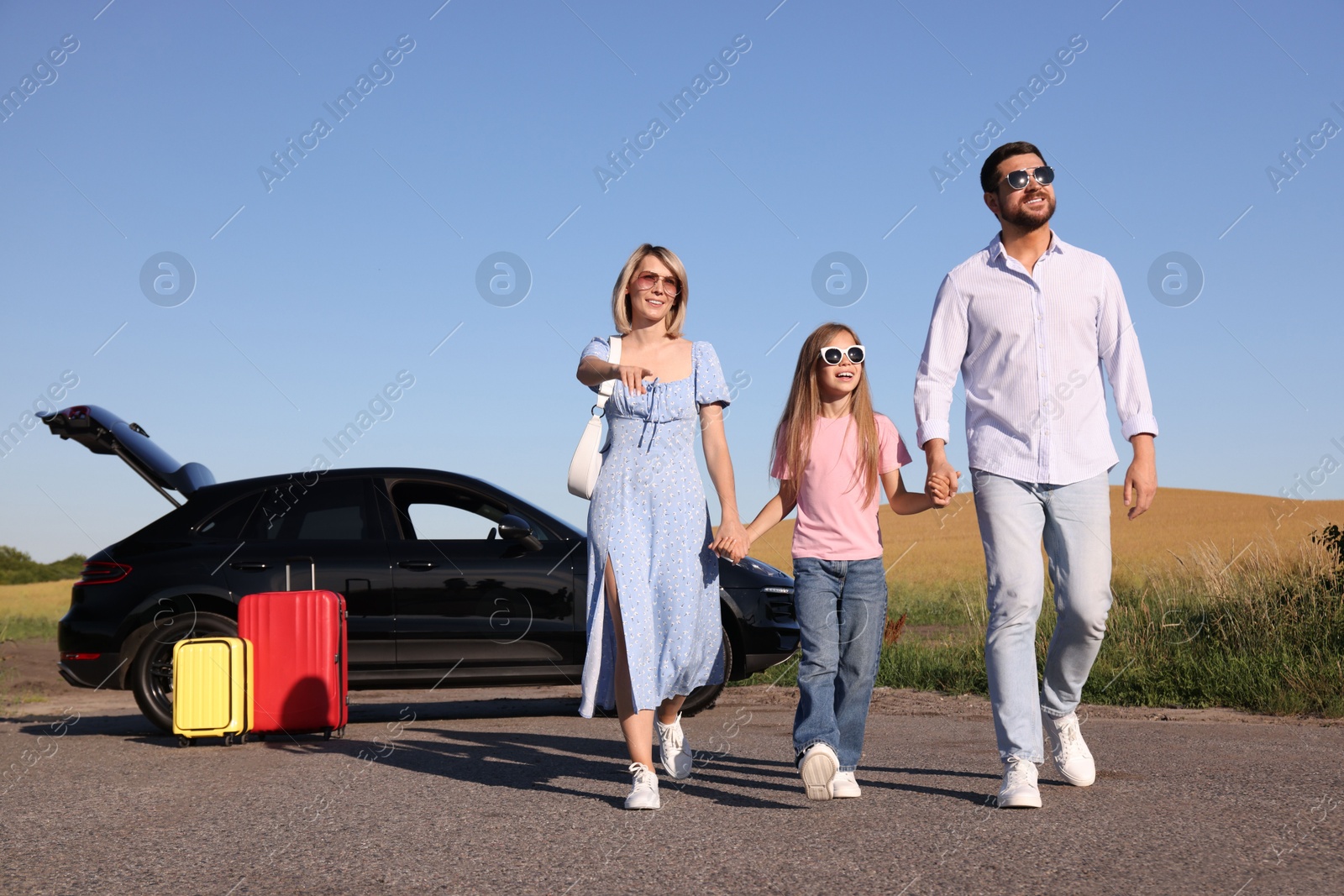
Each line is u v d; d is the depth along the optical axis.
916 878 2.67
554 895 2.62
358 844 3.23
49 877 2.90
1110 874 2.66
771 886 2.63
